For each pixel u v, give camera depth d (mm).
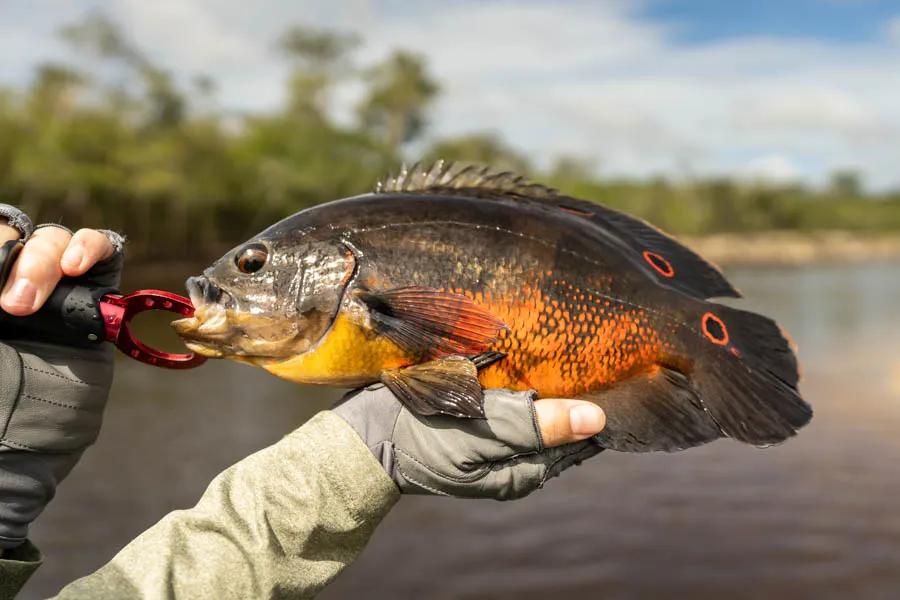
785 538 2346
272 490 531
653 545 2322
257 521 523
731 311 641
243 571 515
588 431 564
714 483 2898
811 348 5988
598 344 622
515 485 572
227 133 14008
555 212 650
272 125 14898
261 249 628
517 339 613
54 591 1966
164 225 12172
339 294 616
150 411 4000
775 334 632
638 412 619
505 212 631
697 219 23141
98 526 2398
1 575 504
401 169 676
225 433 3570
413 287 605
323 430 554
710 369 629
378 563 2207
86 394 521
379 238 623
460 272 618
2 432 504
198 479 2896
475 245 621
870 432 3527
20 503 508
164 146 11906
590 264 628
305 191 13641
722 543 2344
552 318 618
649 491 2818
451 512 2607
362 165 15164
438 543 2342
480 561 2209
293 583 527
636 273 637
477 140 18844
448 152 18547
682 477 2975
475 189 673
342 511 542
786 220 25719
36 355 514
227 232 13391
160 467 3031
